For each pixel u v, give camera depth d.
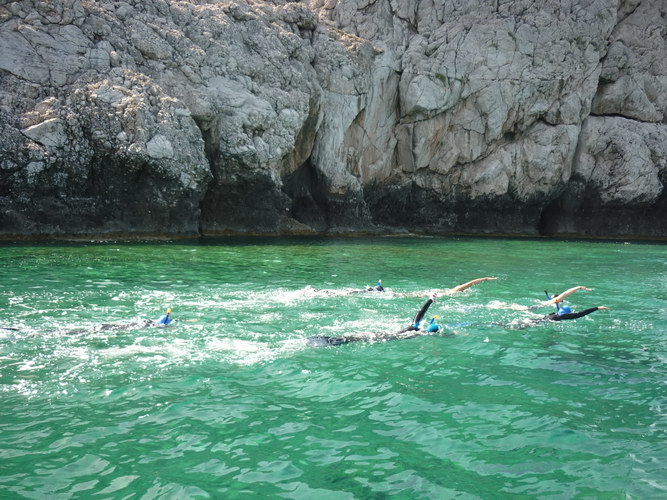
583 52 35.09
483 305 11.77
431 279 15.28
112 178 22.91
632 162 35.41
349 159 32.56
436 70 33.41
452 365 7.59
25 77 21.98
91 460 4.75
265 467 4.73
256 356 7.73
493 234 36.25
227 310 10.53
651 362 7.88
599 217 37.00
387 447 5.15
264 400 6.18
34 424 5.40
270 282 13.86
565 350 8.43
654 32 36.56
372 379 6.94
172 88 25.17
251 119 26.62
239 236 27.45
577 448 5.20
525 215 36.91
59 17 23.47
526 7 35.03
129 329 8.88
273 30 29.80
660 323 10.30
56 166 21.77
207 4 29.28
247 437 5.27
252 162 26.83
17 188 21.22
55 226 22.23
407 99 33.41
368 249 23.27
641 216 36.97
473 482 4.57
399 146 34.50
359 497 4.31
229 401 6.11
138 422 5.51
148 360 7.40
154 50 25.31
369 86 32.84
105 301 10.91
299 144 30.33
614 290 14.06
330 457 4.93
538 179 35.44
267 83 28.28
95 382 6.55
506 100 34.31
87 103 22.20
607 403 6.31
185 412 5.79
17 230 21.42
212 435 5.29
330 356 7.84
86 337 8.37
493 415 5.92
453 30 34.16
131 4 26.73
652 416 5.96
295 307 10.98
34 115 21.45
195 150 24.31
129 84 23.52
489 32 33.88
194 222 25.52
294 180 31.16
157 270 15.12
